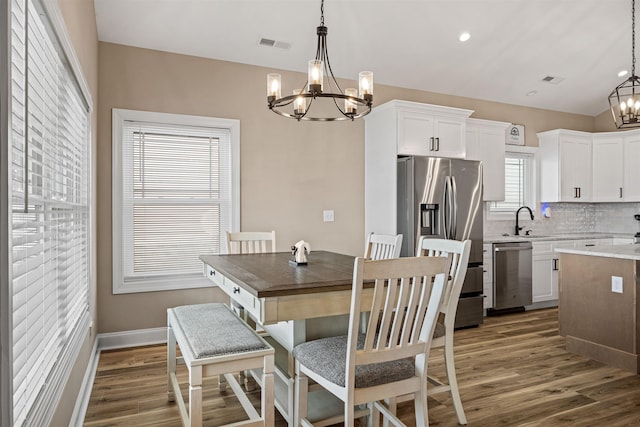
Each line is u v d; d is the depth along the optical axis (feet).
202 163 12.69
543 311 16.34
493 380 9.43
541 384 9.21
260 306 5.90
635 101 11.35
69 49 6.15
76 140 7.91
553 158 18.17
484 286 15.25
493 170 16.29
